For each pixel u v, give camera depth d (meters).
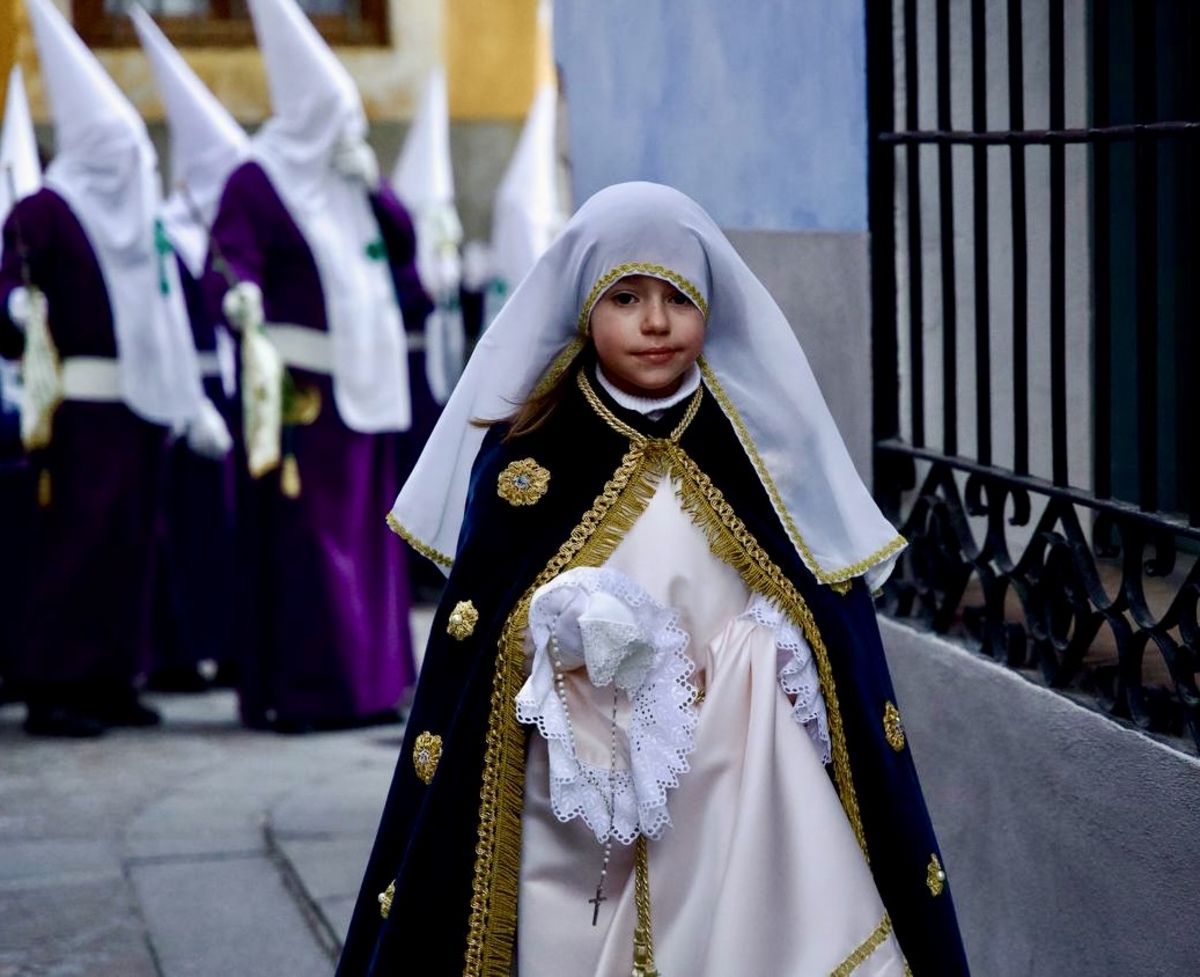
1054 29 4.68
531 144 12.63
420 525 4.07
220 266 8.84
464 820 3.70
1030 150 5.68
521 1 13.85
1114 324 5.67
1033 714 4.77
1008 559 5.04
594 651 3.50
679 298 3.76
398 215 9.25
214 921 6.30
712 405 3.88
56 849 7.11
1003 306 5.79
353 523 9.01
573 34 8.48
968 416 5.79
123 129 9.00
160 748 8.71
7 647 9.70
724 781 3.65
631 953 3.62
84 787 8.03
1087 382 5.71
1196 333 4.21
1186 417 5.41
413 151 12.20
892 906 3.76
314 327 8.95
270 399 8.64
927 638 5.36
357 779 8.06
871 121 5.59
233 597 9.94
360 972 3.84
